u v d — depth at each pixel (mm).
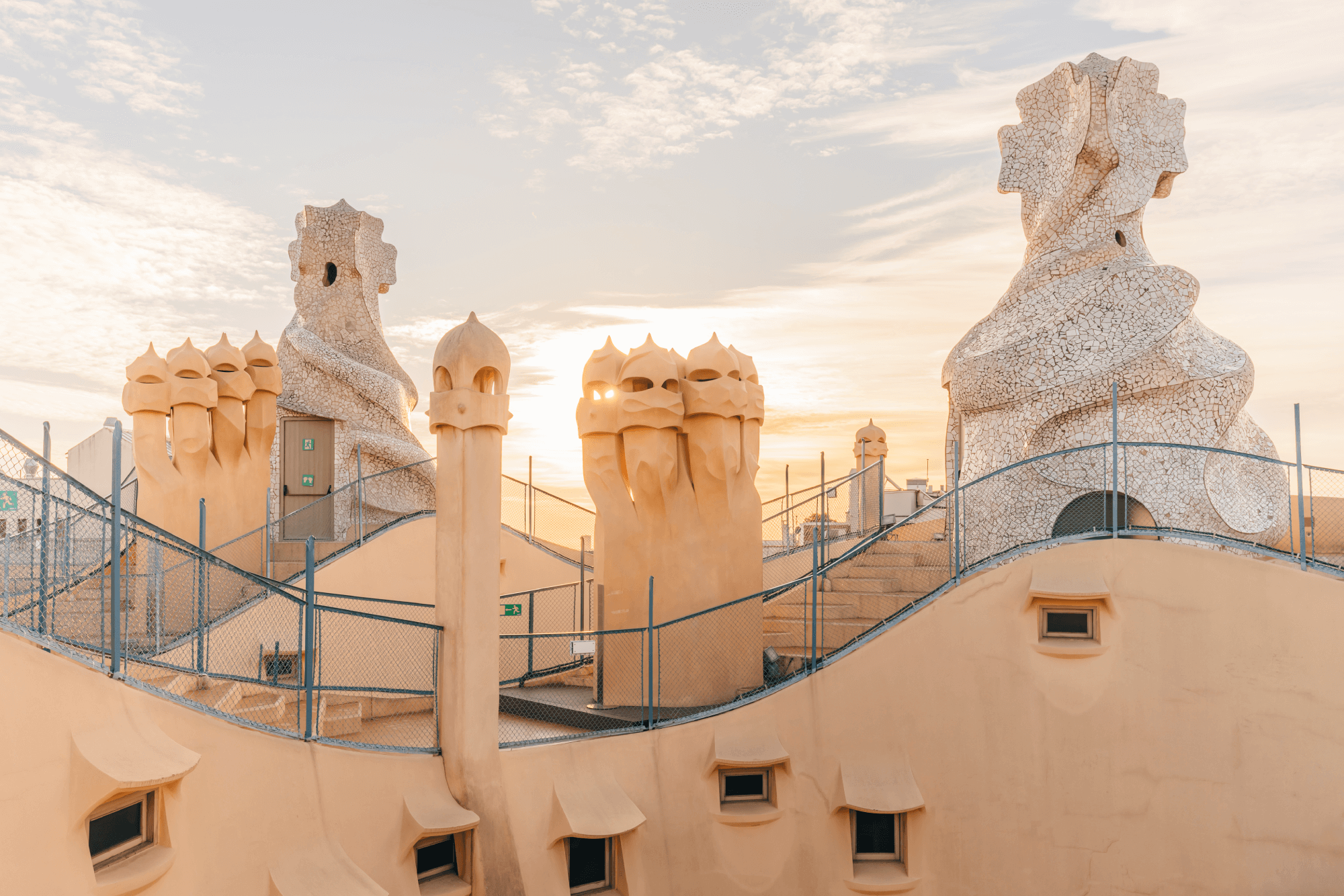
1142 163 17844
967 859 13273
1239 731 12797
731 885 13141
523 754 12180
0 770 7059
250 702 12648
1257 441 17547
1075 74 18219
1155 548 13375
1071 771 13242
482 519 11695
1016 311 18047
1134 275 16922
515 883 11336
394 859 10680
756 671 15406
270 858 9414
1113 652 13320
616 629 15234
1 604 8953
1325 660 12562
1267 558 13125
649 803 13047
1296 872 12352
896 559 18016
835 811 13297
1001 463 17109
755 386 16156
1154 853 12906
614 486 15617
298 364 22609
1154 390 16406
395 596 17922
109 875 7840
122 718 8195
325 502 22125
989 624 13656
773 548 24312
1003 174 19125
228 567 9906
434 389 12000
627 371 15352
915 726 13586
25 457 8234
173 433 16797
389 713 15930
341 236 24422
